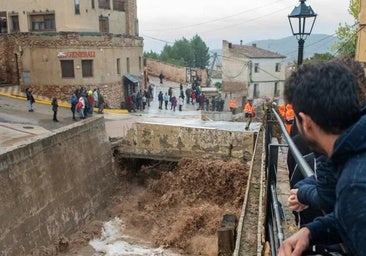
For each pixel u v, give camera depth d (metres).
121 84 37.00
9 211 14.16
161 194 22.14
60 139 18.09
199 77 62.97
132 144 23.91
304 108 1.51
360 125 1.35
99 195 21.41
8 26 35.44
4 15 35.47
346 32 27.03
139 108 37.12
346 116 1.44
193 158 22.08
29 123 25.03
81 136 20.16
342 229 1.35
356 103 1.46
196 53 117.56
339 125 1.45
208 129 21.80
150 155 23.30
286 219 4.54
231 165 20.42
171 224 18.97
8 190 14.22
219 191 20.27
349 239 1.29
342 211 1.30
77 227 18.80
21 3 34.59
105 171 22.50
